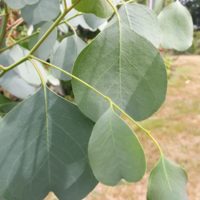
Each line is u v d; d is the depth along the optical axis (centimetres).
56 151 24
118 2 29
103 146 22
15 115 24
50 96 25
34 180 24
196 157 164
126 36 23
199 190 141
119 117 22
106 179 22
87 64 23
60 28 43
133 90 23
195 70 321
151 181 22
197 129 192
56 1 29
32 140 24
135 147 22
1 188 23
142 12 26
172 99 244
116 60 23
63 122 24
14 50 39
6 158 24
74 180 24
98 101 23
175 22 28
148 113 23
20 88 38
